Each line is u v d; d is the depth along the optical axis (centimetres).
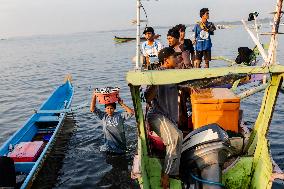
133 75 391
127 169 873
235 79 406
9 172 610
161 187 468
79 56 5431
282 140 1037
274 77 415
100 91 810
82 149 1020
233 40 6544
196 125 550
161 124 450
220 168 445
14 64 4644
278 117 1288
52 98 1465
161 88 458
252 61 1147
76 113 1446
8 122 1476
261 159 452
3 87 2528
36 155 835
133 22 401
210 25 987
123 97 1833
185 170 465
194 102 544
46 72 3409
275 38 399
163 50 457
